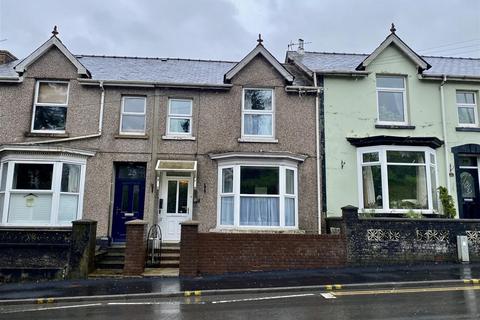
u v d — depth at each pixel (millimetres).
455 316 6477
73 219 12797
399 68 15008
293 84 14656
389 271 10398
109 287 9203
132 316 6941
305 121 14273
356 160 14148
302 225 13430
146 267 11445
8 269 10266
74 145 13422
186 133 14094
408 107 14781
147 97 14109
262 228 12727
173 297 8484
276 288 8812
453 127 14648
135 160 13555
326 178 13953
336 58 17641
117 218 13508
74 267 10391
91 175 13258
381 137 13570
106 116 13797
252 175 13211
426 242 11555
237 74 14414
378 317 6523
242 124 14117
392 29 15086
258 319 6551
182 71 16234
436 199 13727
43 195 12453
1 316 7113
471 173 14703
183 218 13500
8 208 12211
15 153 12508
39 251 10500
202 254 10812
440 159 14344
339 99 14641
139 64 17047
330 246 11281
